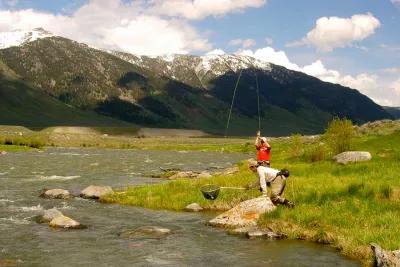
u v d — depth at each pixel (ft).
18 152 384.88
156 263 49.55
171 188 106.63
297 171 116.98
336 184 84.07
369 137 236.43
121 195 103.71
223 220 70.33
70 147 573.33
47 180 152.76
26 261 50.24
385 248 49.73
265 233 61.77
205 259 50.96
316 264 48.93
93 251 54.75
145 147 604.49
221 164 270.87
